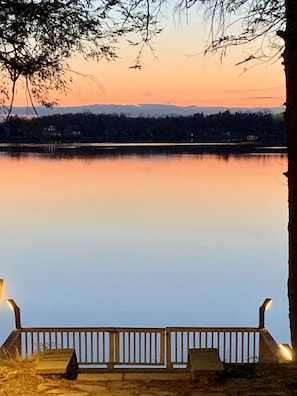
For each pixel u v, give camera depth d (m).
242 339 9.05
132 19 5.06
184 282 43.78
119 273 47.56
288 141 6.18
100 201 81.44
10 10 4.96
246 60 5.79
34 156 96.69
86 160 100.38
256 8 5.59
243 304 36.53
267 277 43.91
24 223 68.94
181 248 55.31
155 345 8.88
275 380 5.13
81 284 44.44
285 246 54.25
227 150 111.56
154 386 5.14
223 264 48.97
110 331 8.88
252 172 88.25
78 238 61.44
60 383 5.10
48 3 4.97
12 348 8.02
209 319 34.56
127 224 67.94
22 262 51.62
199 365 5.30
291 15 5.65
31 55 5.28
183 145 132.62
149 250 55.62
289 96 6.06
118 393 4.92
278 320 19.39
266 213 72.56
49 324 34.44
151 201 81.12
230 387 4.99
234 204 77.25
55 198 83.38
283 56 5.91
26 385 4.98
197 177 88.88
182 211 73.88
